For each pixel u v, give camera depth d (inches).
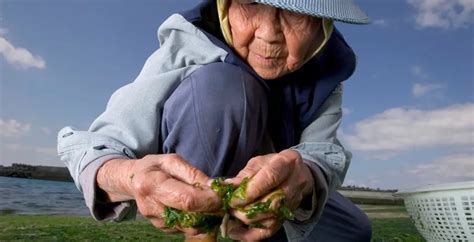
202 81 27.6
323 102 30.4
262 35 24.9
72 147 27.0
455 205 44.2
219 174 28.5
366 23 24.9
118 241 63.8
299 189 22.5
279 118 30.0
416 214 50.8
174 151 28.6
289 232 29.7
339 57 30.0
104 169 24.0
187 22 28.7
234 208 20.6
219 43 27.7
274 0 22.6
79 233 69.8
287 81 29.5
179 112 27.9
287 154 21.9
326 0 23.5
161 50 30.1
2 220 84.8
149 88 28.5
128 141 28.1
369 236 37.0
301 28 24.6
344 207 34.9
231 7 25.9
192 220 20.7
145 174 20.5
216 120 27.4
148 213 21.2
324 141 30.6
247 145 28.4
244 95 27.4
